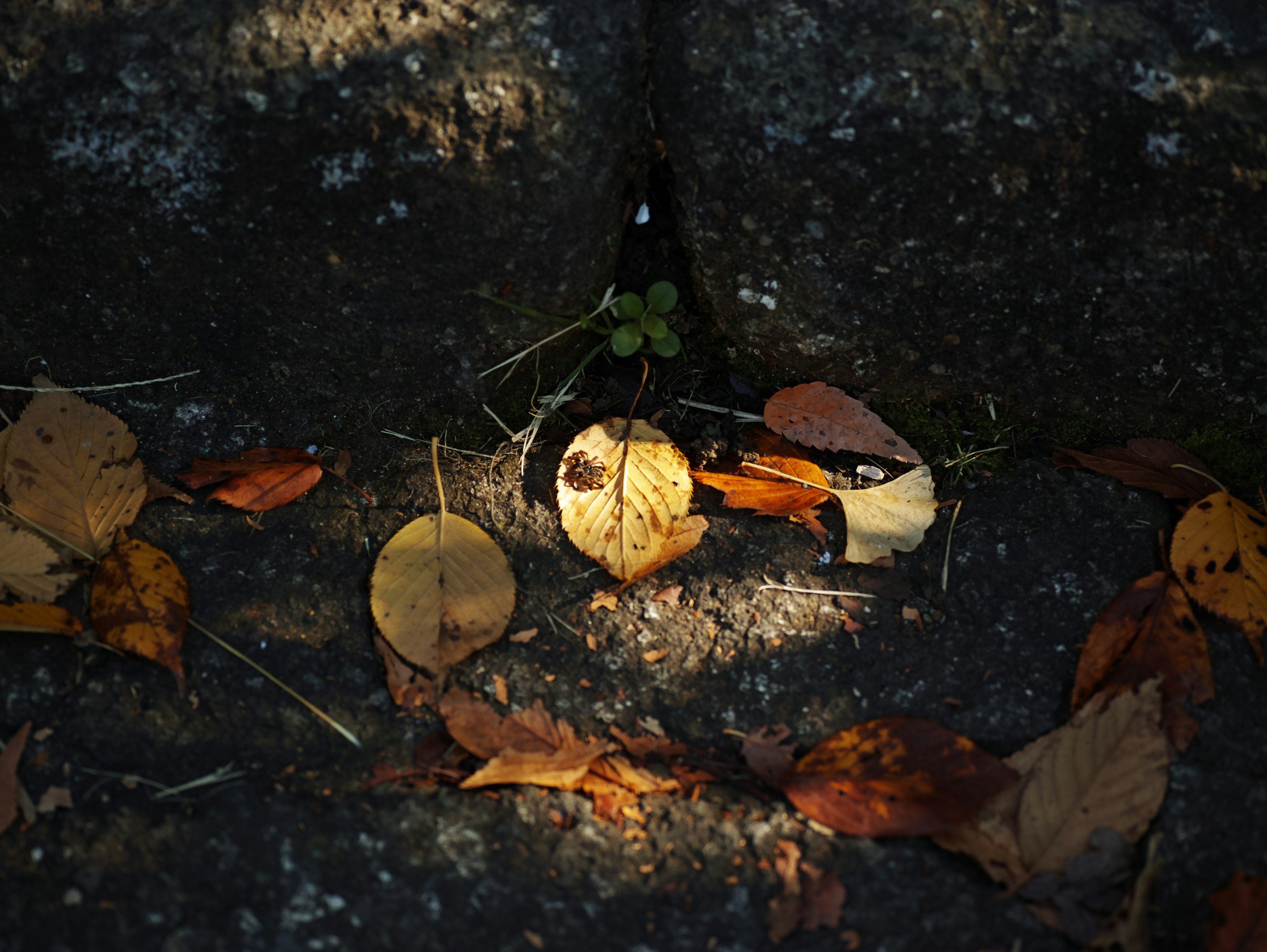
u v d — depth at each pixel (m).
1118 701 1.02
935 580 1.07
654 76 1.07
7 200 1.06
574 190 1.06
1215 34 1.07
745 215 1.08
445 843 0.99
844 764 1.01
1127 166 1.05
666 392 1.13
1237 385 1.09
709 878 0.99
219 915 0.97
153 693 1.02
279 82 1.04
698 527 1.08
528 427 1.12
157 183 1.05
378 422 1.11
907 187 1.06
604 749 1.02
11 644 1.03
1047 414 1.12
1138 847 1.00
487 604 1.05
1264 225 1.06
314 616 1.05
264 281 1.07
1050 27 1.06
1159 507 1.09
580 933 0.98
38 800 1.00
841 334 1.10
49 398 1.09
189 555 1.07
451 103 1.04
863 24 1.06
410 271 1.07
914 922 0.98
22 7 1.05
